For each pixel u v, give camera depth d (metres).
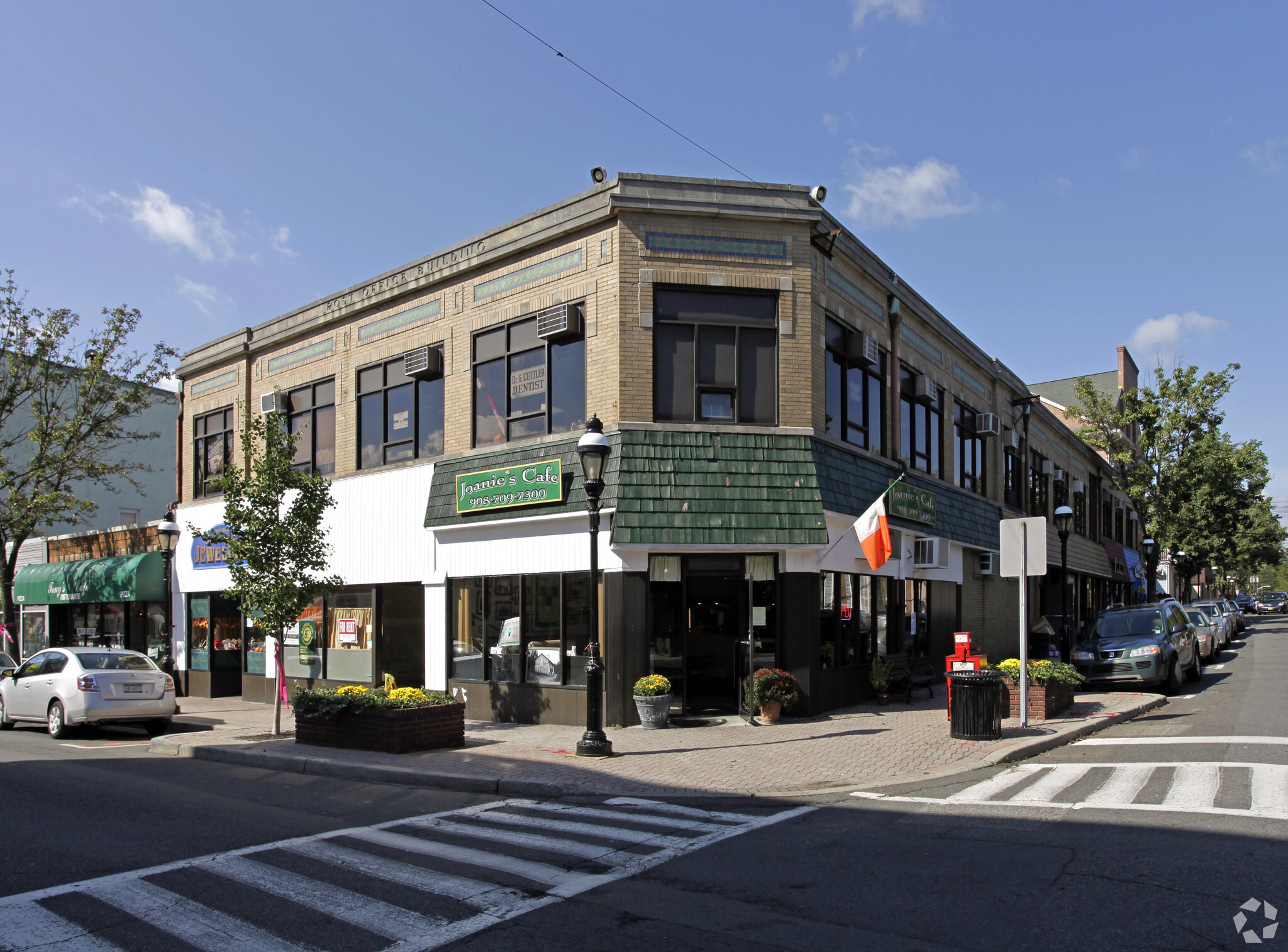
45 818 8.62
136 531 24.84
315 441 19.52
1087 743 11.74
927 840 7.14
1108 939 4.85
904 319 18.61
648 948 4.93
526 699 14.50
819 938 5.03
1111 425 33.22
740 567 14.02
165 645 23.20
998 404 24.17
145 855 7.16
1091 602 35.28
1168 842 6.66
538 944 5.02
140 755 13.22
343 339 18.92
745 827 7.79
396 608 17.23
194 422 23.28
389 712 11.70
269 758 11.85
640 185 14.12
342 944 5.06
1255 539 60.81
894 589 17.06
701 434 13.86
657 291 14.11
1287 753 10.04
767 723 13.42
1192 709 14.60
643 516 13.18
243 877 6.44
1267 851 6.33
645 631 13.47
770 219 14.43
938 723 13.23
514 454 15.10
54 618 27.39
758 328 14.38
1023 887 5.81
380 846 7.32
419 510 16.64
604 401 13.93
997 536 22.61
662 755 11.20
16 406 26.23
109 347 24.86
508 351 15.62
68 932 5.34
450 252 16.66
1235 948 4.67
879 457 16.70
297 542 13.86
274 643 19.91
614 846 7.21
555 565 14.30
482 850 7.16
